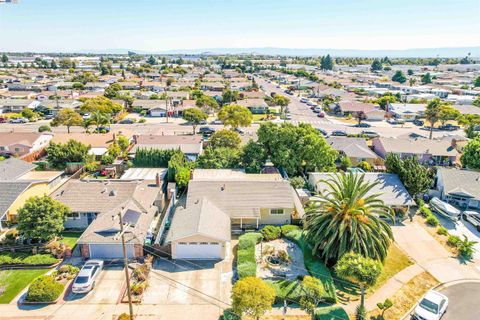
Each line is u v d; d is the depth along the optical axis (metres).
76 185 44.09
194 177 51.22
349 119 111.75
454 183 50.31
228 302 29.88
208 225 36.72
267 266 34.34
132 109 122.06
